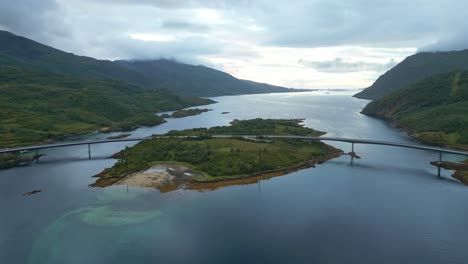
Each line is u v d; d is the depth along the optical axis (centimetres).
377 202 10700
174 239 8256
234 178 12925
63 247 7900
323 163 15950
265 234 8506
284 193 11538
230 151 15662
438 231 8675
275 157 15400
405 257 7488
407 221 9262
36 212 9894
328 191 11769
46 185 12431
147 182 12312
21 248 7888
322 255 7531
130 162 14850
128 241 8156
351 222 9212
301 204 10500
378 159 16612
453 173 13975
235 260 7344
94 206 10294
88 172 14238
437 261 7344
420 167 15050
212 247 7875
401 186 12338
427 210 10031
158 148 16450
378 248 7831
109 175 13312
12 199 10975
